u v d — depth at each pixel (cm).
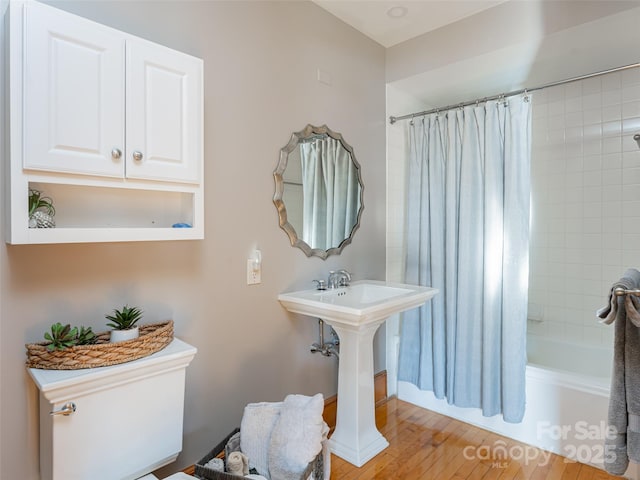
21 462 121
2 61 113
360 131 248
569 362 277
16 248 119
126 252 143
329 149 226
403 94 285
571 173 279
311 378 219
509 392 205
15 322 119
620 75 257
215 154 169
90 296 134
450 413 236
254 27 185
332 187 229
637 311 126
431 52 245
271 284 195
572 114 277
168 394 131
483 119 224
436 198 245
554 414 196
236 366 180
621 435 139
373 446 192
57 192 125
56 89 107
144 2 146
